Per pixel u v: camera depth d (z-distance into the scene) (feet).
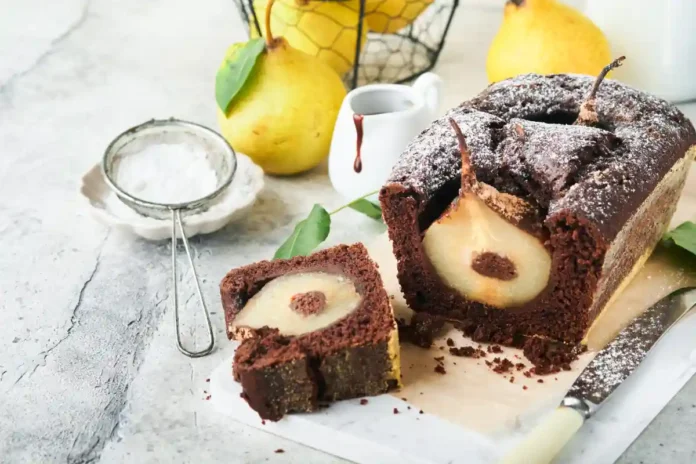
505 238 2.42
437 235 2.47
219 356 2.49
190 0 3.75
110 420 2.38
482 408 2.35
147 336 2.54
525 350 2.46
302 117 2.84
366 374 2.36
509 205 2.40
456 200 2.42
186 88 3.30
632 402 2.35
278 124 2.84
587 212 2.36
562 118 2.64
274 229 2.82
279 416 2.34
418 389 2.39
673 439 2.31
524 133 2.50
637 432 2.31
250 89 2.85
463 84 3.26
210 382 2.39
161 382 2.44
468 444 2.29
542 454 2.20
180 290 2.65
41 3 3.71
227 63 2.86
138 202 2.69
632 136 2.54
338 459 2.32
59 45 3.48
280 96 2.83
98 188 2.83
